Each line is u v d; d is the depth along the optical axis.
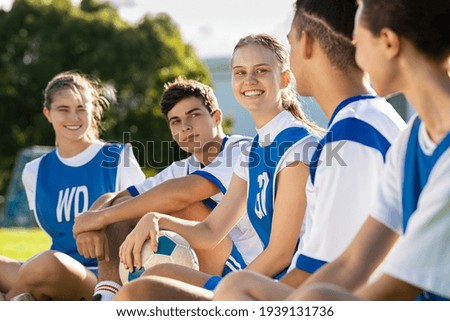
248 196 5.91
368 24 3.54
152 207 6.38
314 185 4.39
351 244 3.68
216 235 5.90
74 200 8.03
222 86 48.53
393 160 3.66
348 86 4.47
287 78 6.14
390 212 3.65
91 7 46.31
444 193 3.24
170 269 4.84
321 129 6.20
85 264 7.70
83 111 8.14
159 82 43.94
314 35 4.46
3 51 44.19
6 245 17.67
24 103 43.81
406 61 3.50
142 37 43.91
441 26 3.45
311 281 3.64
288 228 5.36
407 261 3.30
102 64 42.62
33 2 44.34
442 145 3.36
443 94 3.44
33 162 8.34
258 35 6.20
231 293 3.68
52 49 43.25
